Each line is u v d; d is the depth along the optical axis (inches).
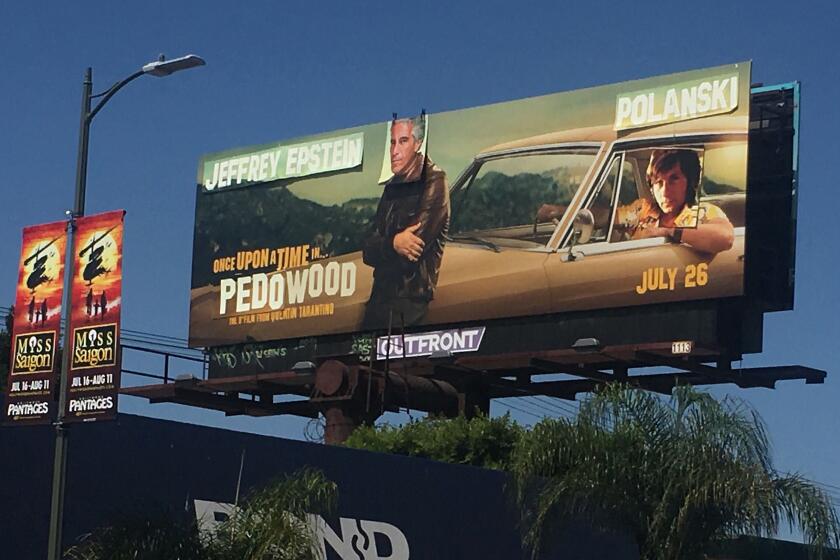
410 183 2106.3
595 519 1230.3
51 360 930.1
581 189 1953.7
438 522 1305.4
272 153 2253.9
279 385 2201.0
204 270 2282.2
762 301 1843.0
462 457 1903.3
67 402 921.5
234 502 1118.4
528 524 1307.8
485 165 2046.0
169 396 2219.5
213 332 2250.2
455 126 2085.4
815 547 1176.8
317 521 1144.2
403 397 2010.3
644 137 1916.8
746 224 1824.6
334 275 2154.3
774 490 1179.9
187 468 1096.2
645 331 1871.3
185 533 967.0
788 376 1844.2
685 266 1849.2
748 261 1847.9
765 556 1728.6
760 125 1897.1
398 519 1266.0
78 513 1023.0
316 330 2149.4
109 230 925.2
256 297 2219.5
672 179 1882.4
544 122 2006.6
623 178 1923.0
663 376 1926.7
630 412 1231.5
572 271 1937.7
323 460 1207.6
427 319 2047.2
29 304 944.3
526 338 1967.3
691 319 1841.8
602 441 1214.9
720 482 1173.7
